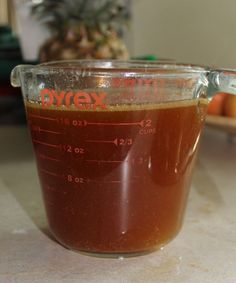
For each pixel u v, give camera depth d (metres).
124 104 0.16
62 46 0.46
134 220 0.18
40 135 0.18
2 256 0.19
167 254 0.19
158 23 0.57
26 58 0.55
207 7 0.49
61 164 0.18
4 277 0.17
